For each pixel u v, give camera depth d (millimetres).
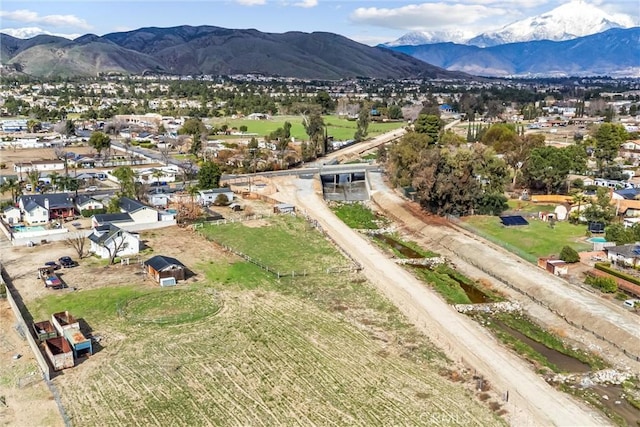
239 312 59562
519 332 57500
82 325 55969
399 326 57156
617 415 43188
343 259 76938
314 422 40938
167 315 58375
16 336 53219
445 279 71562
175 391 44781
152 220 89938
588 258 73375
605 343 54281
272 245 82188
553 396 45156
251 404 43125
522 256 76250
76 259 74562
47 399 43500
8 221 91625
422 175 99000
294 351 51406
